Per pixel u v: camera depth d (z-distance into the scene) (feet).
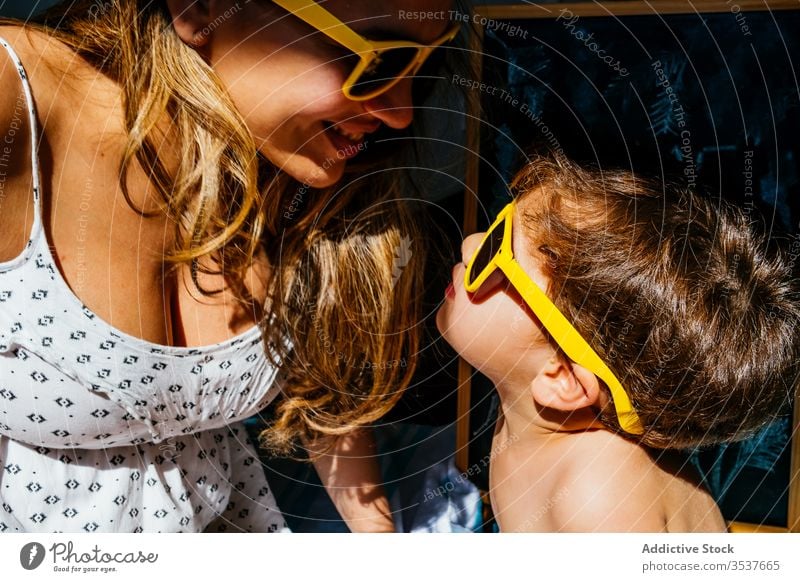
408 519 2.89
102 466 2.02
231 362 2.06
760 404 2.04
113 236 1.80
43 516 1.98
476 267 2.19
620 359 1.99
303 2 1.59
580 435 2.15
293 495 2.99
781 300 2.06
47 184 1.70
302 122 1.83
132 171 1.81
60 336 1.75
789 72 2.56
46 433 1.87
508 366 2.20
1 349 1.71
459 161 2.80
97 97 1.78
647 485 2.08
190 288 2.04
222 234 1.97
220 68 1.79
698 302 1.95
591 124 2.67
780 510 2.72
